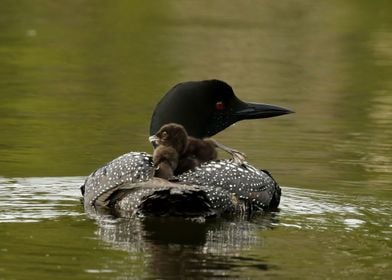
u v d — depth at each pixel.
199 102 12.24
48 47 23.75
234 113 12.53
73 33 25.94
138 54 23.19
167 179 10.52
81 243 9.41
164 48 23.98
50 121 16.14
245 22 28.22
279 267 8.80
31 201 11.15
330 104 18.20
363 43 25.25
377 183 12.53
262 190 10.88
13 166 13.15
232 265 8.82
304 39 25.69
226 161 11.02
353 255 9.21
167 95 12.24
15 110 17.00
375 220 10.59
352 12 30.17
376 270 8.77
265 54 23.66
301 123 16.48
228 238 9.74
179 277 8.43
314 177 12.87
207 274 8.54
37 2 30.80
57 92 18.70
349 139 15.25
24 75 20.41
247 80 20.45
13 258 8.86
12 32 25.72
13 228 9.91
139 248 9.29
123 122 16.23
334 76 21.19
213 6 31.02
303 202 11.45
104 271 8.54
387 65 22.53
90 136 15.12
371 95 19.20
